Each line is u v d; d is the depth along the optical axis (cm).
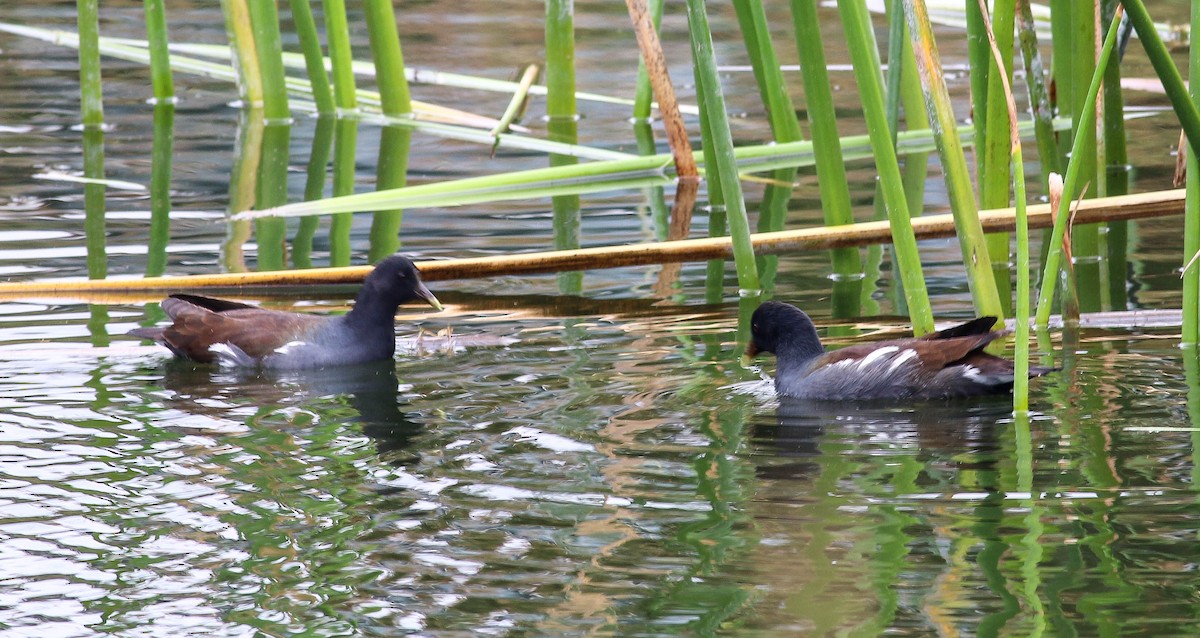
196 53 2862
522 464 1077
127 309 1558
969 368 1234
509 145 2331
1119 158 2002
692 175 2147
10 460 1099
